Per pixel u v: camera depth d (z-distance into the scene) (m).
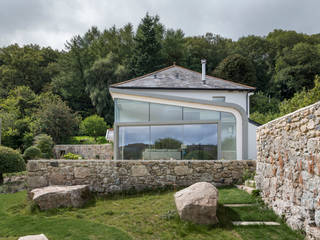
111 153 21.56
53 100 31.53
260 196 6.72
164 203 6.64
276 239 4.41
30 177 7.93
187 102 12.89
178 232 4.86
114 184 8.26
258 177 6.93
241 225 5.09
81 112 39.94
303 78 39.12
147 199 7.20
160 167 8.48
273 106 35.06
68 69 43.28
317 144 3.92
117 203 7.02
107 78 40.03
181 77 20.41
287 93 40.28
